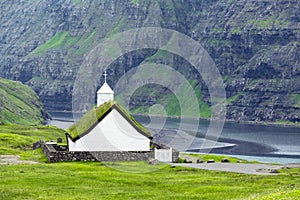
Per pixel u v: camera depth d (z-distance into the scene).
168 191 76.19
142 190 76.81
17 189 74.06
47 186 78.19
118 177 88.25
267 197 56.97
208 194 71.69
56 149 127.62
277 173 96.69
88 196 70.69
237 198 64.31
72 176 87.25
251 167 108.06
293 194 57.03
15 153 131.38
